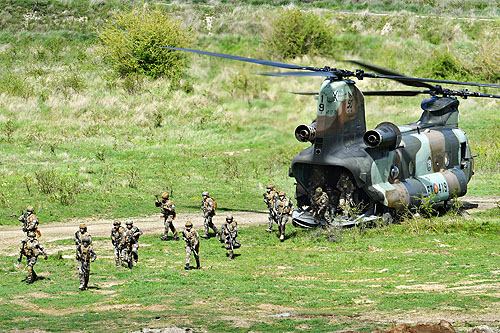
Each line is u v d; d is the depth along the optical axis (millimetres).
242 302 44219
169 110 149125
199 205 92875
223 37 180750
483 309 38562
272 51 172875
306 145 134875
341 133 73688
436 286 48250
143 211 88500
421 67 171250
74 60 171125
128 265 59062
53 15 186750
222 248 68312
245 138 138625
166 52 162875
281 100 153375
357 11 199500
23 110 143875
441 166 86125
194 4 199000
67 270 58906
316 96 72875
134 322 37969
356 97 74562
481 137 137375
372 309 40625
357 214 75375
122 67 164875
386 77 70062
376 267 58188
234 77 159250
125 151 128500
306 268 58312
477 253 62500
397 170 77438
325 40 173750
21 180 101062
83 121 143000
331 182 77625
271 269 58531
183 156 126938
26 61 168000
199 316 39562
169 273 56250
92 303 45250
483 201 97562
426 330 30359
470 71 169875
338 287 49875
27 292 49312
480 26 188125
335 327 35094
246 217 86250
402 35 184000
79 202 90750
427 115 89938
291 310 41438
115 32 167000
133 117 145875
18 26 181000
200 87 159250
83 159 120812
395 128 75938
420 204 79688
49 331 35750
